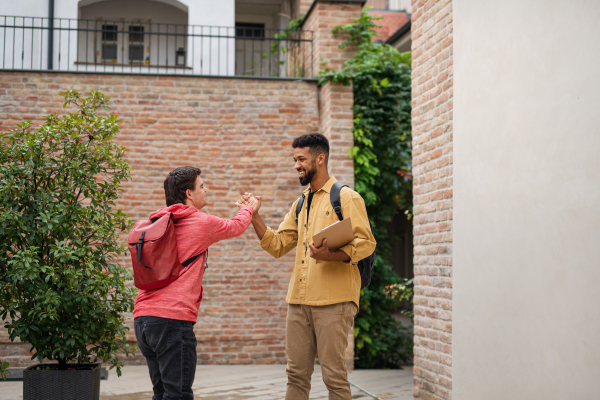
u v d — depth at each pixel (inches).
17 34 302.8
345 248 102.9
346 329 108.4
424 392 163.3
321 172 114.6
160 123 255.0
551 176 100.6
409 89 258.5
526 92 109.3
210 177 255.6
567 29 96.8
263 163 259.0
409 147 259.1
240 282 252.8
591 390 88.5
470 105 134.3
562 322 96.5
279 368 237.8
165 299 96.7
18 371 221.1
